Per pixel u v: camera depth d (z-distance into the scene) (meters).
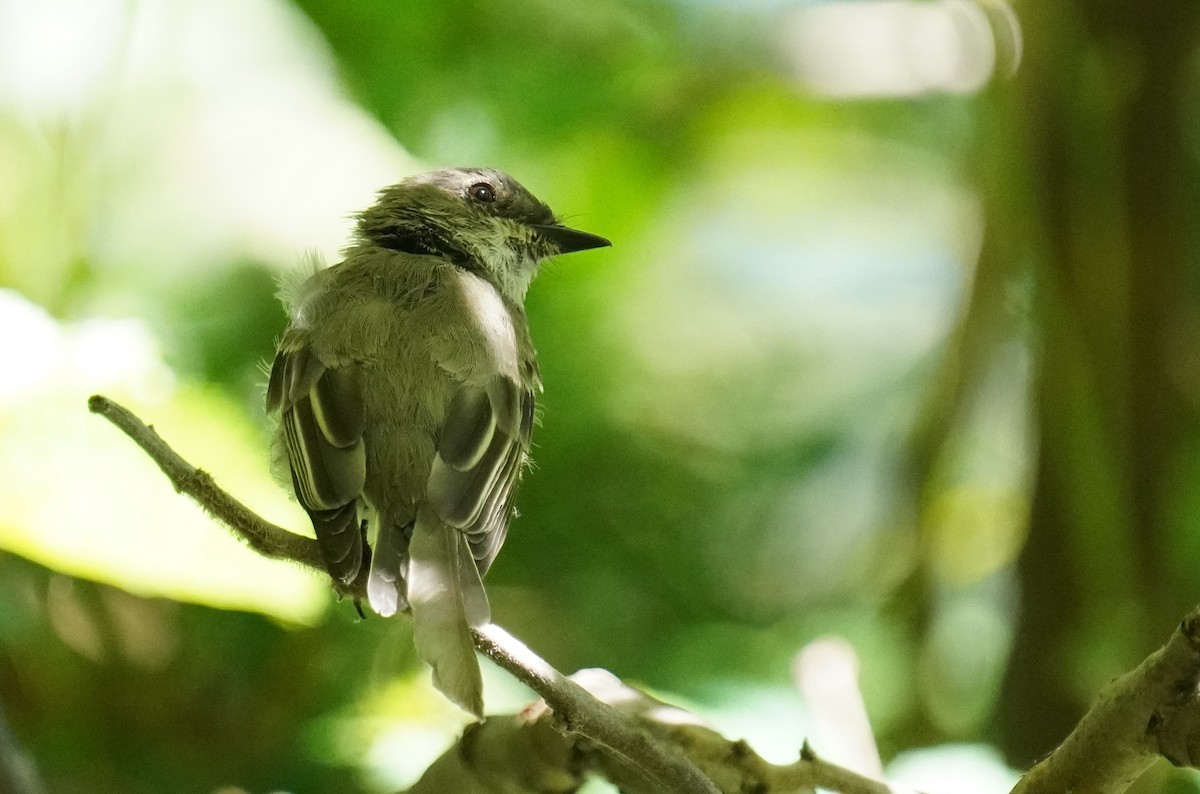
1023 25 10.49
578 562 11.89
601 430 12.29
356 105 11.52
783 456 12.57
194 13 11.09
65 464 7.60
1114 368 10.36
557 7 13.43
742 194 14.59
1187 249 10.69
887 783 6.05
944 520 10.97
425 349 7.72
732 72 13.77
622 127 13.66
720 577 12.11
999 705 10.72
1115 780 5.14
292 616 7.57
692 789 5.31
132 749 10.09
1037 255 10.49
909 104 14.76
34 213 10.73
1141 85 10.39
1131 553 10.38
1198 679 4.84
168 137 10.98
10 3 10.80
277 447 8.06
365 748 9.54
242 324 11.03
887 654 11.10
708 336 13.30
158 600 10.16
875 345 13.34
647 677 10.77
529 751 6.27
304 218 10.84
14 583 9.84
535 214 9.72
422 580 6.56
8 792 6.48
